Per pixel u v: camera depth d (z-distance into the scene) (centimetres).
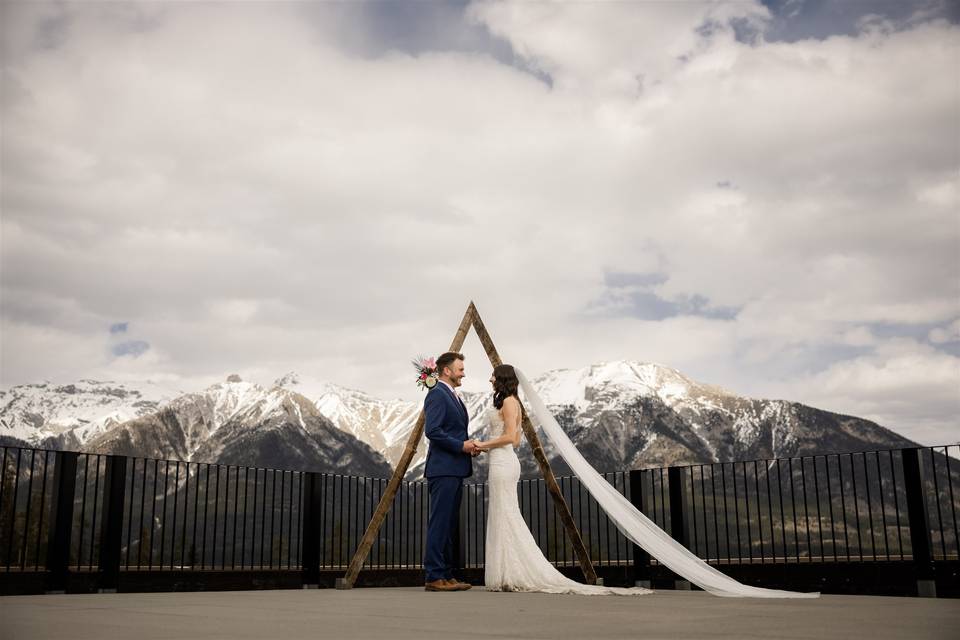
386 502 848
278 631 369
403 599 628
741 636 344
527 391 868
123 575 816
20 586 754
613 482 960
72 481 798
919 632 360
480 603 573
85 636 343
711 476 881
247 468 922
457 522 1017
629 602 582
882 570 752
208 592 805
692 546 894
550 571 744
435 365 808
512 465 780
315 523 970
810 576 797
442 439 771
